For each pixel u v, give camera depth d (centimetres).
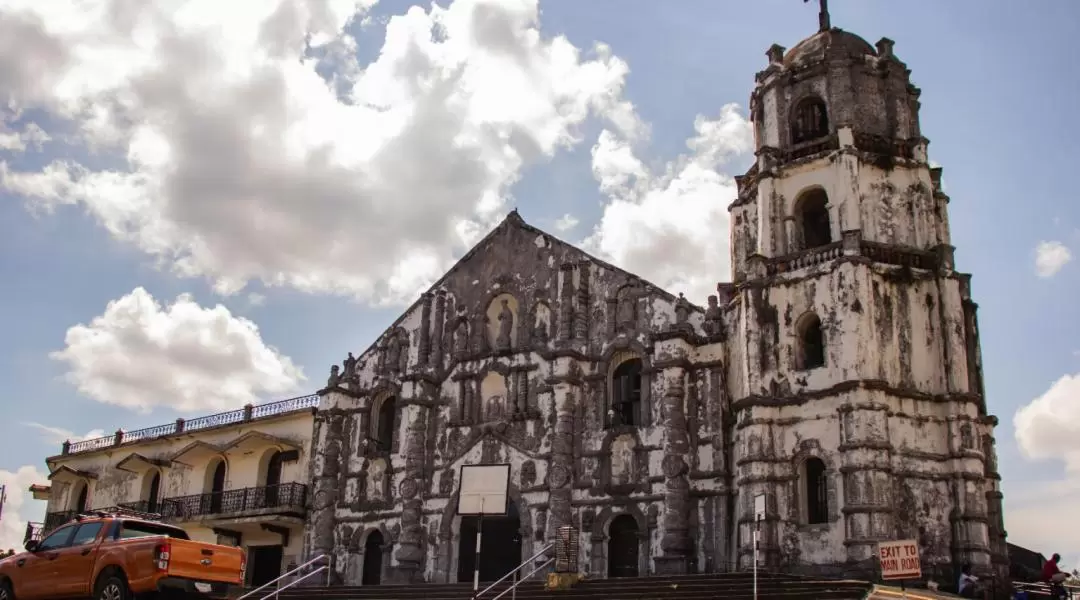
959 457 3591
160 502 5953
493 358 4806
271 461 5628
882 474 3447
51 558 2538
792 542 3581
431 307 5184
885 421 3528
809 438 3656
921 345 3769
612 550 4209
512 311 4900
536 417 4531
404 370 5175
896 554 2450
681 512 4000
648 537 4084
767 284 3944
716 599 3102
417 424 4875
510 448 4566
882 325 3712
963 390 3672
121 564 2394
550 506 4319
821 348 3853
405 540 4719
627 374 4469
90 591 2430
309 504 5228
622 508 4184
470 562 4594
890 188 3994
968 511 3522
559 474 4334
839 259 3747
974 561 3453
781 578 3362
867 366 3584
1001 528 3769
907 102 4219
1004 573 3700
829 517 3531
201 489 5881
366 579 4931
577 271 4672
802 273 3872
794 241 4034
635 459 4228
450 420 4869
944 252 3878
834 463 3569
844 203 3884
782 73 4294
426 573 4669
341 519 5078
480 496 3516
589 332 4572
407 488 4791
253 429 5684
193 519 5512
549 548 3947
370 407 5228
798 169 4094
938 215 4056
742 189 4544
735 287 4175
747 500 3694
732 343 4128
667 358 4194
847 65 4166
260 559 5506
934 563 3475
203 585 2411
